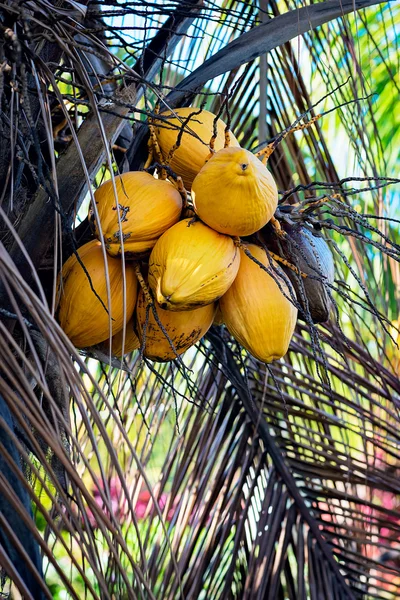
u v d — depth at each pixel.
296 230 1.99
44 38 1.77
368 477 3.07
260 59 3.18
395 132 4.00
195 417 3.22
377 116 3.95
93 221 1.87
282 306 1.90
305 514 3.06
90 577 4.39
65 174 1.88
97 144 1.89
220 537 3.00
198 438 3.15
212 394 3.18
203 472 3.10
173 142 2.00
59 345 1.43
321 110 3.51
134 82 1.96
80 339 1.90
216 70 2.25
